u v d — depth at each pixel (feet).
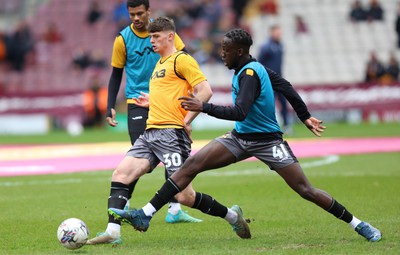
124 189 90.07
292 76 386.32
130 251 82.94
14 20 420.77
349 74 387.75
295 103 88.69
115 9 393.91
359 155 208.44
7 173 177.17
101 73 381.19
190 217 107.76
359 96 343.67
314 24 403.13
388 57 390.63
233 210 90.53
